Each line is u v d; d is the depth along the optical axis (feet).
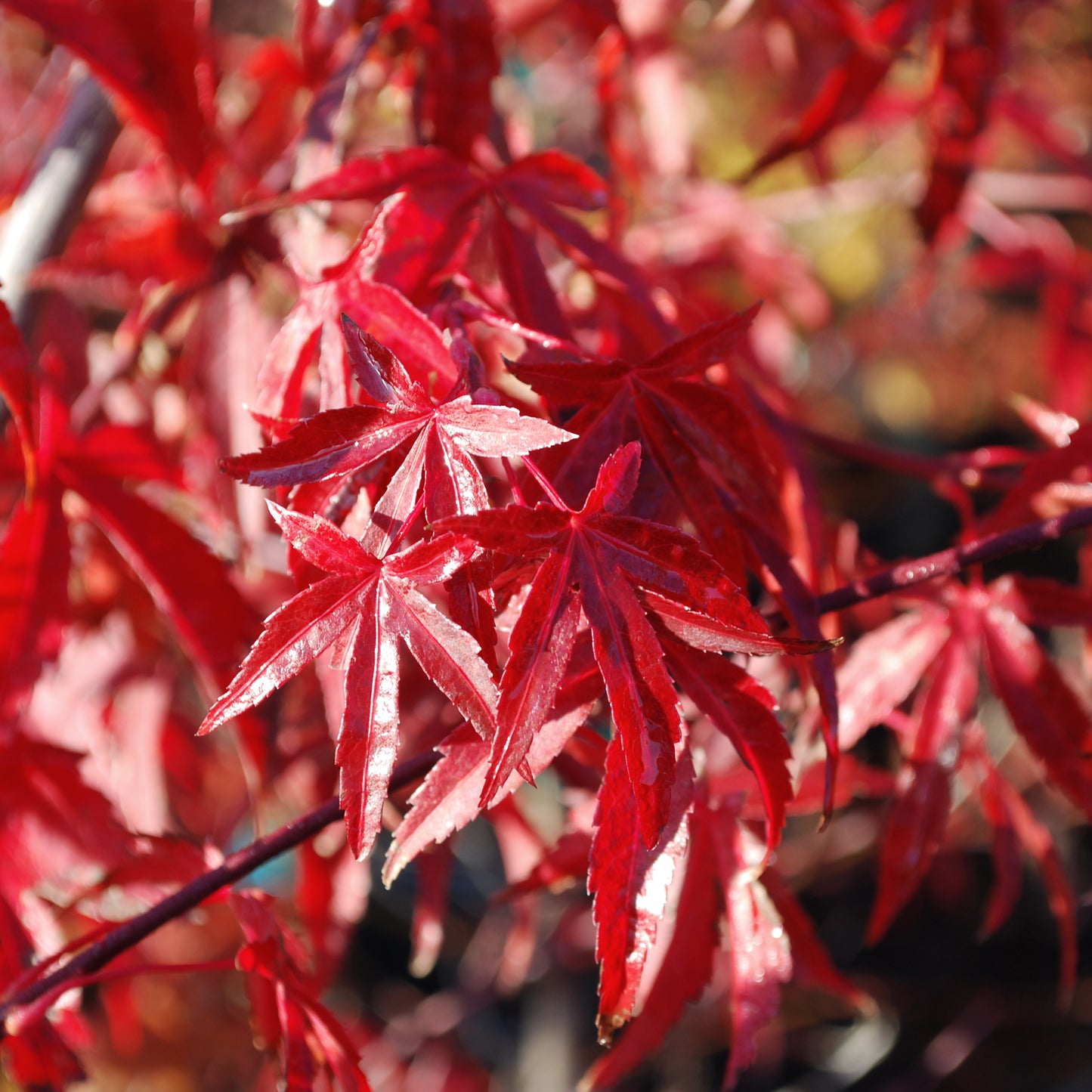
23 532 2.09
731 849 1.99
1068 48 6.03
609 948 1.73
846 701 2.06
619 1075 1.99
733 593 1.70
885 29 2.43
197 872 1.98
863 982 7.38
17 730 2.08
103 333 3.27
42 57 4.05
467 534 1.67
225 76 3.37
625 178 2.98
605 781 1.72
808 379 6.95
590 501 1.70
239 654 2.12
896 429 8.43
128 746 2.85
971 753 2.13
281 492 1.85
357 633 1.71
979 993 7.71
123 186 2.81
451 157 1.96
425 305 1.91
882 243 6.89
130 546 2.12
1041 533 1.85
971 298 7.25
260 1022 1.97
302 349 1.86
